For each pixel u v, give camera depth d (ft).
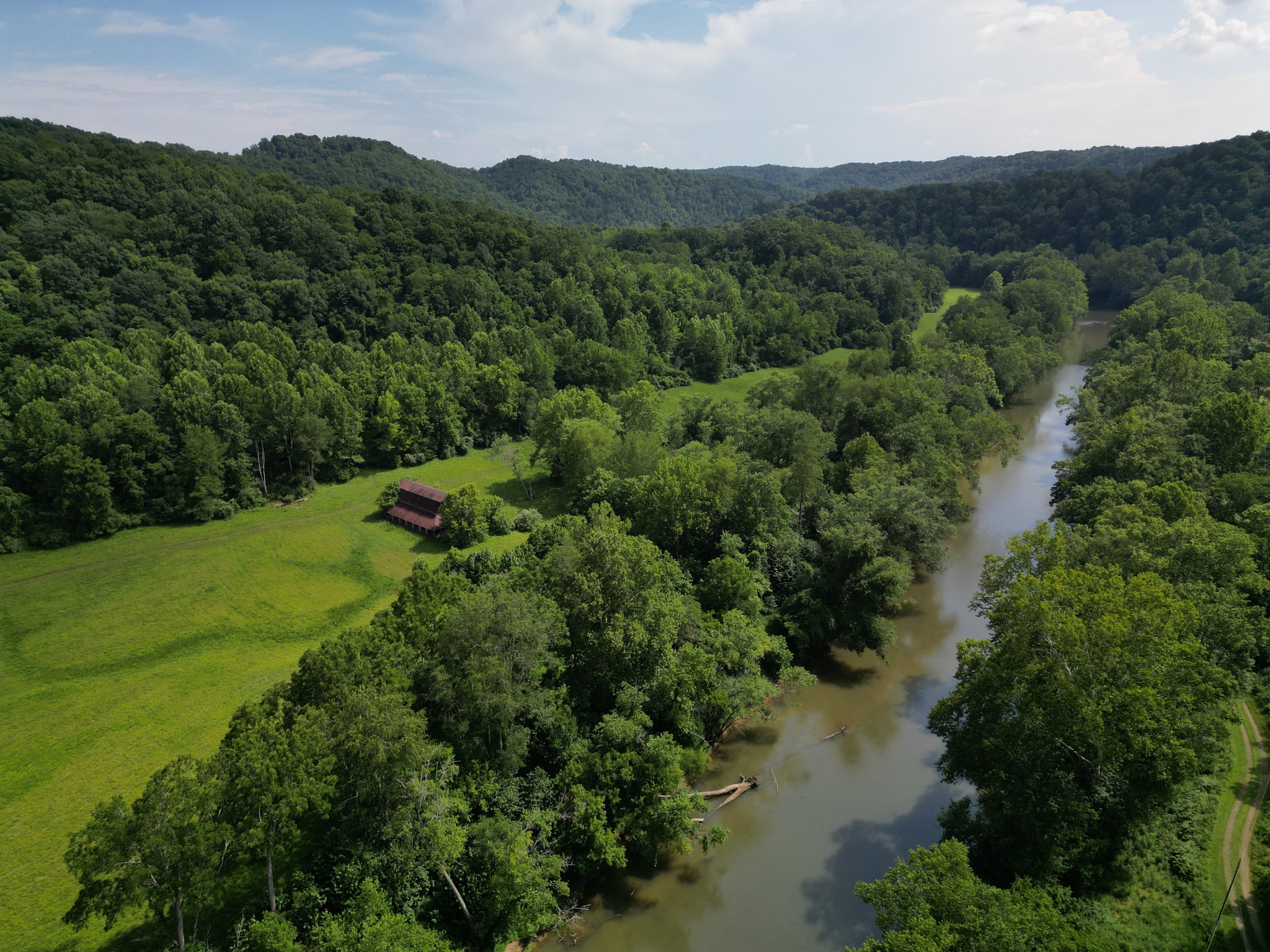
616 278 622.54
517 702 143.84
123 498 306.35
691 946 136.77
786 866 153.58
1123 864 131.13
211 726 185.98
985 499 345.31
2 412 306.35
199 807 100.07
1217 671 129.18
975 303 635.25
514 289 584.40
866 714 203.62
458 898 128.98
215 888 104.78
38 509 287.07
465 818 139.44
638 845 150.82
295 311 479.00
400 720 120.37
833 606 227.20
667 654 175.01
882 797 172.24
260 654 222.48
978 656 145.07
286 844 112.57
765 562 237.25
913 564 287.28
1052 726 126.52
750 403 410.11
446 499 304.71
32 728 185.88
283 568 277.03
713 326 570.87
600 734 158.71
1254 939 112.68
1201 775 144.66
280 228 531.09
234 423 328.29
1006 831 133.49
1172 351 342.64
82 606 248.11
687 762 160.97
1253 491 211.00
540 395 453.58
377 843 128.77
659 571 182.39
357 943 104.17
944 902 98.32
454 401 417.08
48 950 119.96
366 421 384.47
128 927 122.31
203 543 295.07
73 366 339.77
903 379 366.84
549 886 139.64
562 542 208.64
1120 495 221.46
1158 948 115.34
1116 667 125.29
